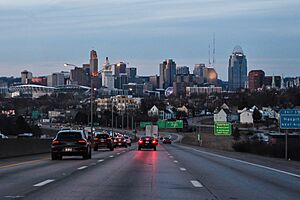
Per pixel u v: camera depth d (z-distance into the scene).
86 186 19.77
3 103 187.12
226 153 58.78
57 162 35.31
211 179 23.42
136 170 28.34
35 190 18.30
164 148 79.12
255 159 43.59
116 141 84.69
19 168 29.06
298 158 51.59
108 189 18.88
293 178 24.67
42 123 188.50
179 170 28.73
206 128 199.38
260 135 125.12
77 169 28.44
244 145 73.06
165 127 161.12
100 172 26.59
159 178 23.55
